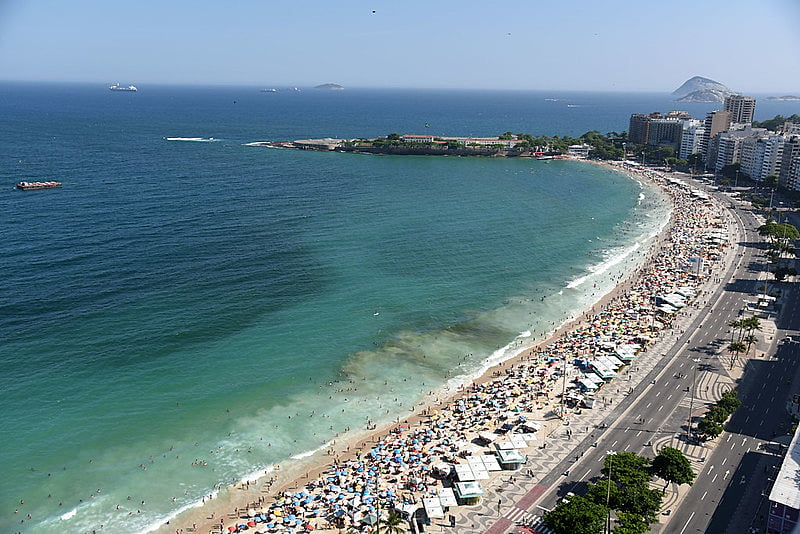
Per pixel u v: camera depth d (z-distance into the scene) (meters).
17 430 147.88
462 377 181.62
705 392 168.62
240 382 173.62
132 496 130.88
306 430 155.25
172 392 167.00
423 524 121.56
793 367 181.38
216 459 143.38
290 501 129.38
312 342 197.50
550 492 130.38
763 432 148.50
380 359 189.88
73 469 137.50
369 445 150.00
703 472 134.12
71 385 166.25
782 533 112.94
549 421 157.25
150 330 197.50
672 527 117.88
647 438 148.38
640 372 181.12
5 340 184.75
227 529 122.25
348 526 122.50
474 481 131.88
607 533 114.94
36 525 122.25
